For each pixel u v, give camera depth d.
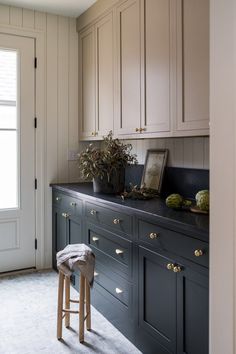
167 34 2.24
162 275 1.92
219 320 1.25
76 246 2.39
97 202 2.61
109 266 2.50
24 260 3.59
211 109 1.25
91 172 2.80
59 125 3.66
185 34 2.08
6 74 3.39
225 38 1.17
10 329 2.45
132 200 2.48
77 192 2.95
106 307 2.57
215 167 1.24
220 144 1.21
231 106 1.16
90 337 2.34
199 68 1.98
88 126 3.49
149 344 2.05
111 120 3.00
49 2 3.26
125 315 2.31
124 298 2.32
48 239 3.69
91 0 3.19
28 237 3.60
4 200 3.47
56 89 3.63
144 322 2.10
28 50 3.47
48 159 3.63
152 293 2.02
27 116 3.51
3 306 2.80
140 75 2.54
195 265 1.67
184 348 1.76
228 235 1.20
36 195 3.61
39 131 3.57
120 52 2.81
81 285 2.25
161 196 2.68
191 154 2.56
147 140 3.05
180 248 1.77
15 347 2.23
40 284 3.26
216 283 1.26
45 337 2.35
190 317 1.71
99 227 2.62
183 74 2.11
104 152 2.80
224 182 1.21
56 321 2.57
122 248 2.32
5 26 3.35
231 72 1.16
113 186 2.80
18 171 3.49
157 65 2.35
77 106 3.74
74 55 3.69
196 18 1.99
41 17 3.50
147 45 2.45
